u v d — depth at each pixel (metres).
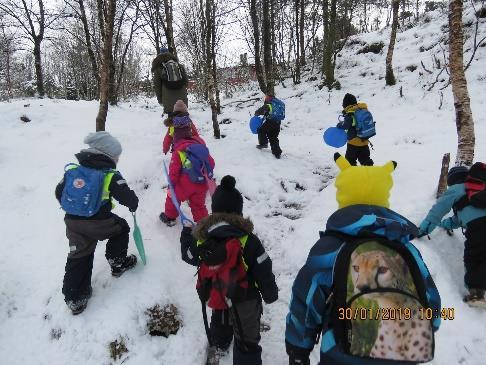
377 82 13.16
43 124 8.83
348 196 2.14
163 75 8.61
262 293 2.79
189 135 4.89
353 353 1.74
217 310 3.09
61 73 32.50
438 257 4.00
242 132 9.49
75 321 3.55
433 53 13.40
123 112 10.88
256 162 7.01
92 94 24.59
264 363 3.36
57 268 4.27
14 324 3.72
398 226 1.91
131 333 3.44
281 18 18.27
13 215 5.16
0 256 4.42
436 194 4.89
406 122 9.70
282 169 6.86
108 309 3.61
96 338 3.40
